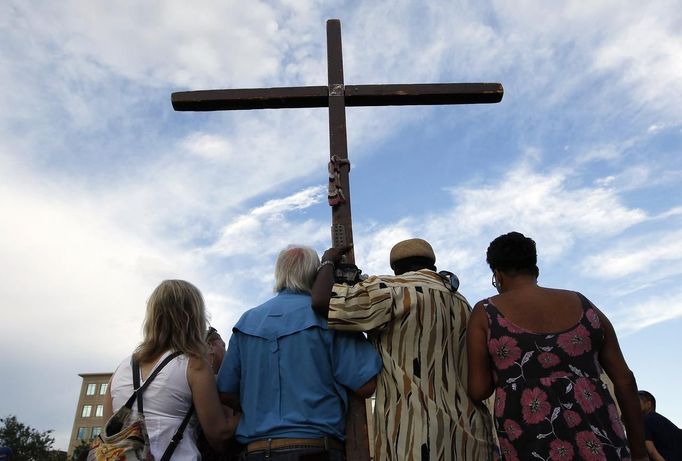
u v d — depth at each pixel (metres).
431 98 3.28
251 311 2.57
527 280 2.35
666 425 4.89
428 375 2.24
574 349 2.09
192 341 2.41
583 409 1.98
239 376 2.48
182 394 2.31
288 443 2.14
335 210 2.78
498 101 3.36
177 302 2.46
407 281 2.44
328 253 2.59
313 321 2.39
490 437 2.31
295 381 2.29
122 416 2.19
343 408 2.36
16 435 41.44
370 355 2.34
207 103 3.20
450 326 2.40
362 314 2.29
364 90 3.21
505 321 2.20
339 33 3.35
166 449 2.19
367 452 2.27
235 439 2.41
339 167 2.89
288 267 2.67
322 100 3.22
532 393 2.04
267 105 3.26
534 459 1.96
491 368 2.26
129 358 2.46
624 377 2.19
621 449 1.95
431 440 2.10
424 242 2.74
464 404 2.27
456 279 2.57
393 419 2.17
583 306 2.20
